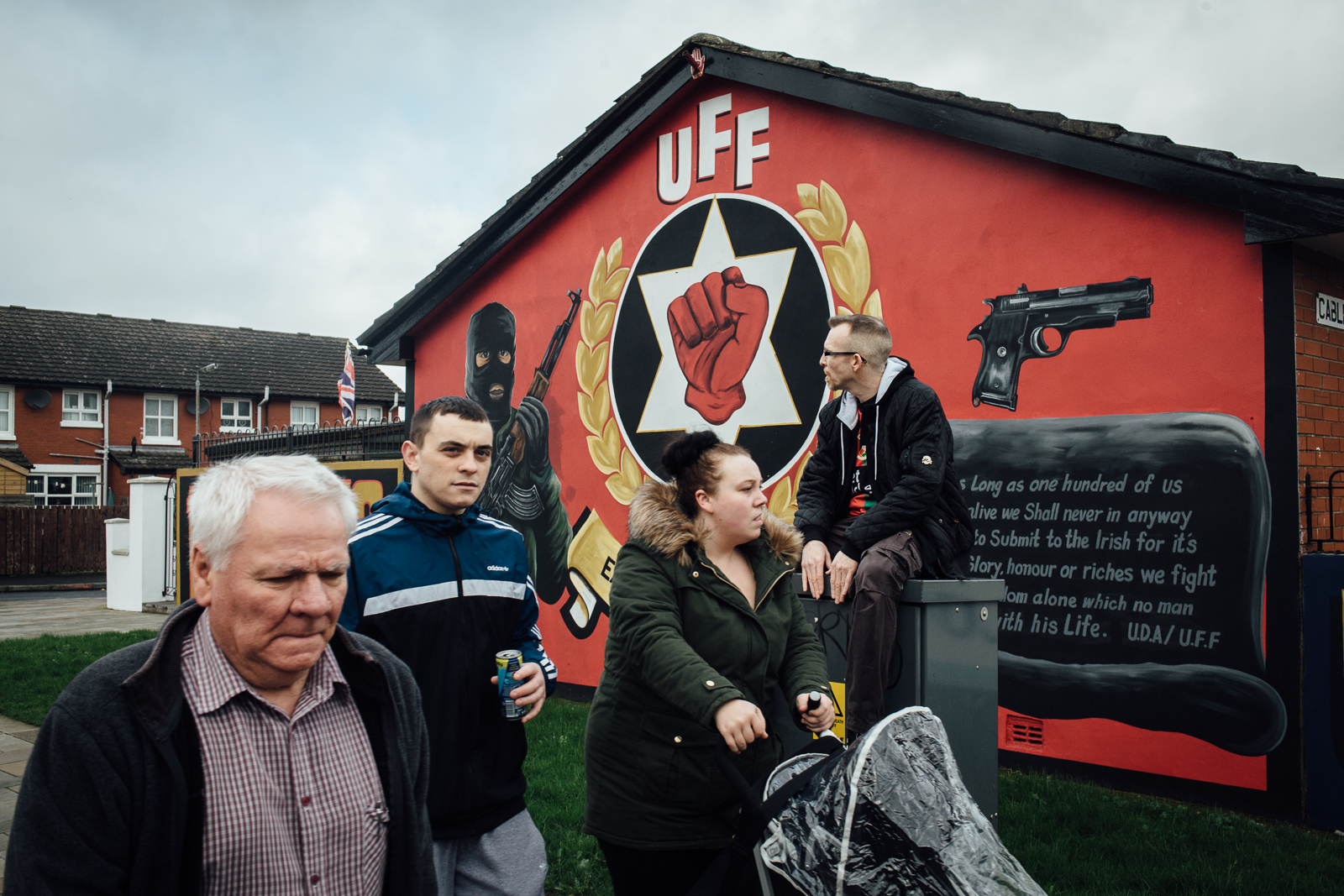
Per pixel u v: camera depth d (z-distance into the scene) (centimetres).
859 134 689
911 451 340
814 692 251
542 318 913
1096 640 557
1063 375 584
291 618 158
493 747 265
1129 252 561
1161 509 540
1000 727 594
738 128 765
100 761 144
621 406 839
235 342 3925
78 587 2347
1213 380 528
